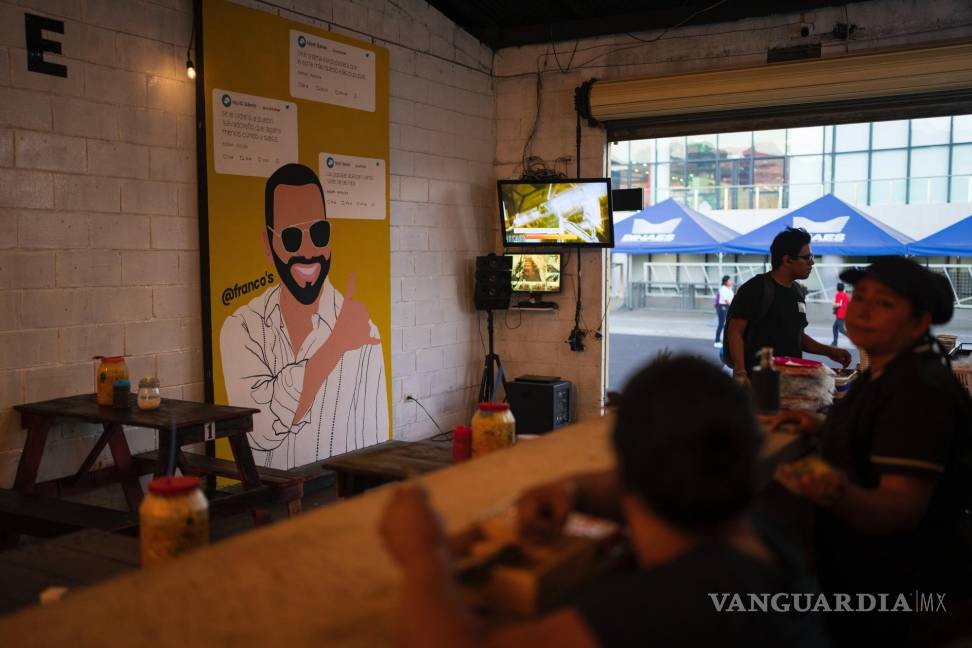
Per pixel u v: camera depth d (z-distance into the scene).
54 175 3.83
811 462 1.58
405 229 6.03
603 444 1.62
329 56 5.29
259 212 4.85
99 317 4.04
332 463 2.32
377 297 5.76
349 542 1.06
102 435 3.88
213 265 4.57
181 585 0.93
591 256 6.73
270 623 0.83
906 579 1.76
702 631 0.81
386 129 5.78
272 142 4.92
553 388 6.36
